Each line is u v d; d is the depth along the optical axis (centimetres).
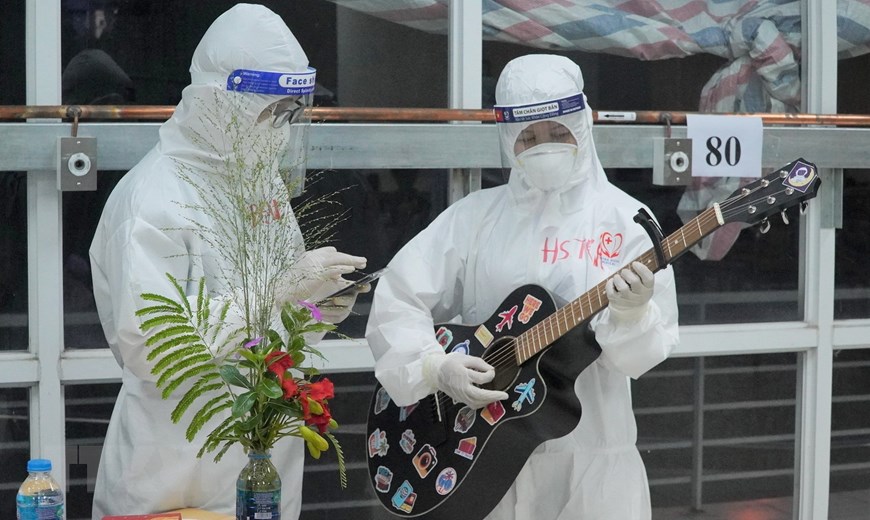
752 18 347
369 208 321
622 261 240
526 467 244
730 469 352
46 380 297
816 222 351
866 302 362
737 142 332
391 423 255
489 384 240
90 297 303
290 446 259
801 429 356
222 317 209
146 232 231
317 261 234
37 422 299
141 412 246
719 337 345
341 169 316
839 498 363
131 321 225
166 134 247
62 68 299
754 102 349
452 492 238
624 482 242
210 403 208
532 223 250
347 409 322
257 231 223
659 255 218
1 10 294
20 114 287
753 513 355
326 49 317
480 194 263
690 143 329
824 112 350
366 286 237
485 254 254
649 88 341
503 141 245
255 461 203
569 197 248
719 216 213
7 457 300
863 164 348
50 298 297
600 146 328
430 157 317
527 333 236
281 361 199
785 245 354
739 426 352
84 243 301
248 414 203
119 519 223
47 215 295
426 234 260
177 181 239
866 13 352
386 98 323
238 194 230
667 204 341
